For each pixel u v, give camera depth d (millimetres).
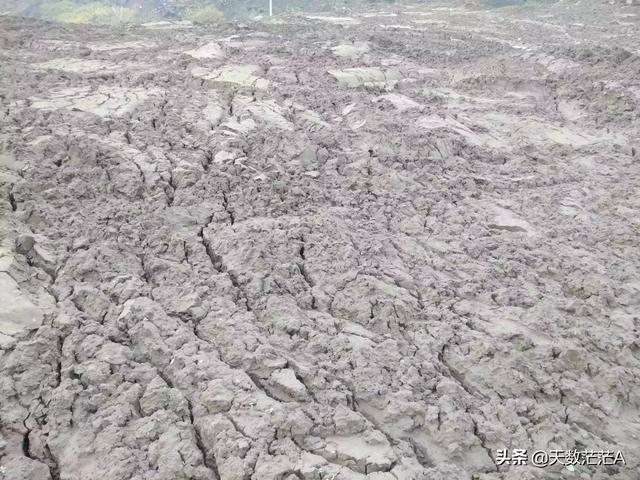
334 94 8664
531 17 21656
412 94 9375
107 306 3551
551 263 4672
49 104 6961
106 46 11562
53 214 4414
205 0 29859
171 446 2656
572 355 3529
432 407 3039
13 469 2512
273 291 3877
